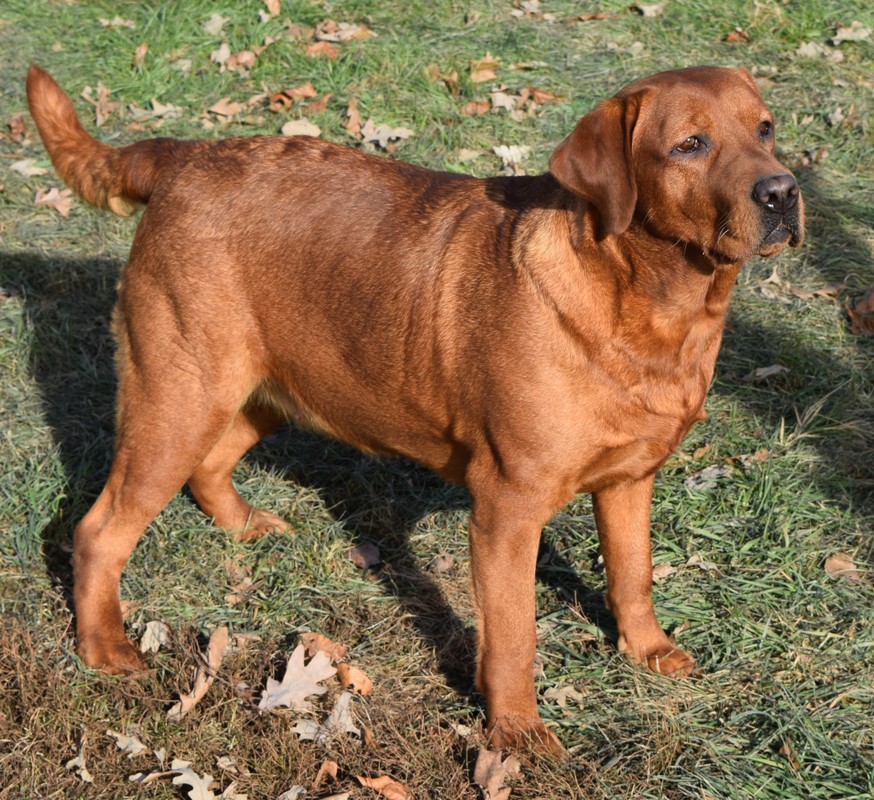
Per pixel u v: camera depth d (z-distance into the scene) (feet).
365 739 6.86
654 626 7.27
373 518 8.05
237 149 7.21
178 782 6.60
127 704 7.01
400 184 7.01
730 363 9.00
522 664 6.75
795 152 10.98
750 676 7.18
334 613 7.49
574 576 7.76
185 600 7.54
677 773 6.73
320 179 7.05
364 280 6.89
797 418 8.51
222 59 12.19
